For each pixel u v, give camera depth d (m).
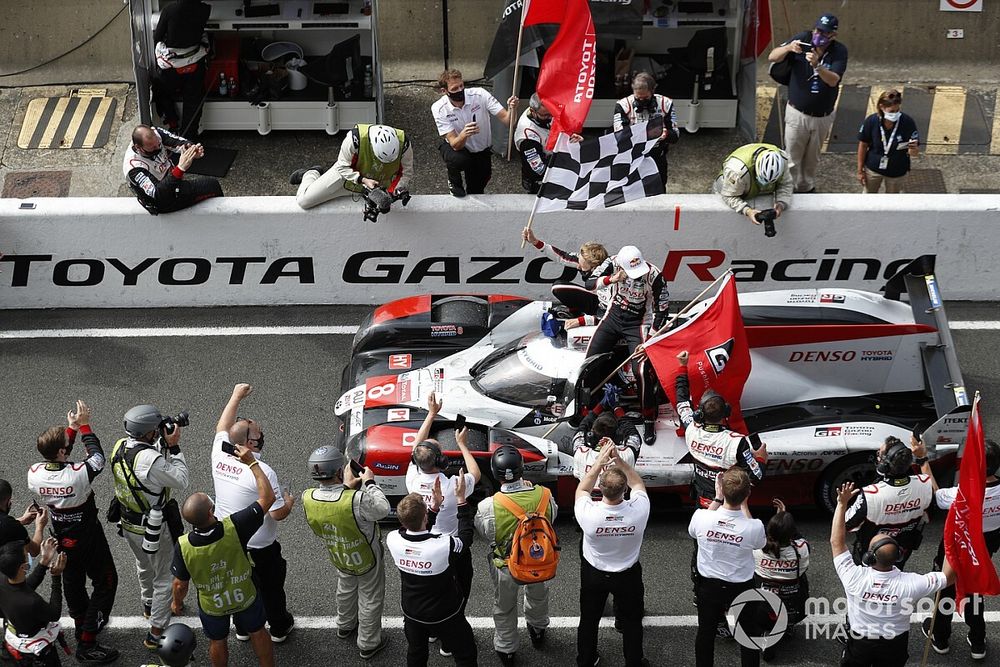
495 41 33.38
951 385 23.45
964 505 18.81
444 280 31.16
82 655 21.17
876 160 31.50
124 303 31.19
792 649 21.22
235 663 21.20
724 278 23.12
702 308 24.20
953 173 35.66
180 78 35.00
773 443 23.28
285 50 37.06
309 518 19.91
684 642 21.52
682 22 35.78
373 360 26.38
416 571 18.75
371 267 30.84
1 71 39.69
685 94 36.78
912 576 18.59
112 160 36.75
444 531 20.12
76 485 20.25
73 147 37.12
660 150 29.28
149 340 30.02
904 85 39.44
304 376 28.81
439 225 30.19
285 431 27.03
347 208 29.92
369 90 36.75
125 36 39.62
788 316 25.72
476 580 22.95
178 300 31.23
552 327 24.97
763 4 34.41
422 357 26.23
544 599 20.62
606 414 21.06
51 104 38.59
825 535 23.88
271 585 20.84
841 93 39.00
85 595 21.12
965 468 18.66
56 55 39.75
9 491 20.17
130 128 37.84
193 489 25.34
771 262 30.61
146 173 29.25
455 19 40.47
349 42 36.12
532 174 30.84
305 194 29.72
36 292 30.89
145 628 22.02
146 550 20.14
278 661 21.22
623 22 33.72
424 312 27.12
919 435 22.05
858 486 23.67
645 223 30.08
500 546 19.58
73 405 27.73
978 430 18.44
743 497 18.78
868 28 40.41
